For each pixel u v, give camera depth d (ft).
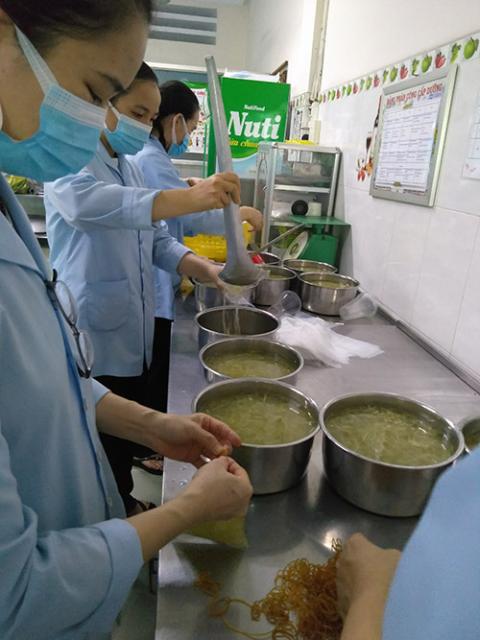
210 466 2.19
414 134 5.24
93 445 2.32
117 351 5.16
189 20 20.77
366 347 4.98
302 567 2.23
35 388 1.76
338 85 7.94
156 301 6.49
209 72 3.98
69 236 4.84
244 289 4.80
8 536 1.44
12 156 2.08
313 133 9.00
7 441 1.75
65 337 2.10
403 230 5.60
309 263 7.07
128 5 1.68
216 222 6.89
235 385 3.58
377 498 2.64
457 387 4.27
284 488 2.84
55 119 1.94
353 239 7.11
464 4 4.45
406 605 1.05
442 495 1.12
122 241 4.90
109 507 2.55
